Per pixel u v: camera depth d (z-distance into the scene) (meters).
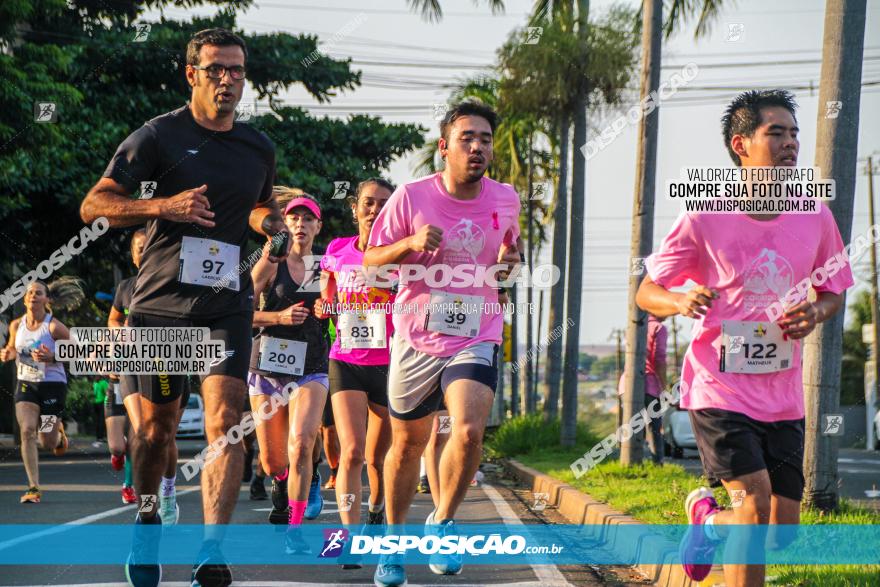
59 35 27.08
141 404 6.47
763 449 5.50
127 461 11.49
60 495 13.00
